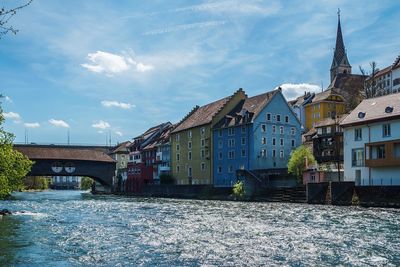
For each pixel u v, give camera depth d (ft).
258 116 290.15
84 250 76.48
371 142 194.49
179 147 360.89
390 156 184.44
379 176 191.72
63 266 63.77
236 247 77.82
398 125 183.21
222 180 309.83
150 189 354.13
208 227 106.93
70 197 322.34
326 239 85.15
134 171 397.80
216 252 73.41
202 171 329.72
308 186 198.90
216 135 317.83
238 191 250.57
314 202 195.42
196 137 337.72
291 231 97.19
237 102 329.31
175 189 318.65
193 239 87.66
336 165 252.01
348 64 531.91
